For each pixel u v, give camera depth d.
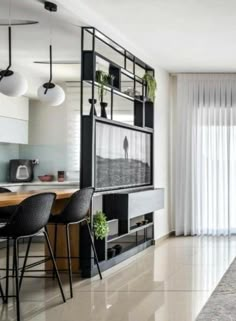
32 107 8.47
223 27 5.59
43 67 7.20
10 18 5.00
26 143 8.25
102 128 5.45
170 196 8.25
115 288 4.64
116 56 6.48
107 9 5.01
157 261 5.97
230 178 8.12
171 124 8.34
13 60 6.78
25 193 4.52
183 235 8.18
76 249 5.19
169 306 4.03
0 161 8.09
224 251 6.66
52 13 4.83
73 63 6.93
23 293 4.44
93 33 5.18
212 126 8.15
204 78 8.20
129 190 6.28
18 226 3.60
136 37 6.04
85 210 4.63
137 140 6.65
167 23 5.45
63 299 4.15
